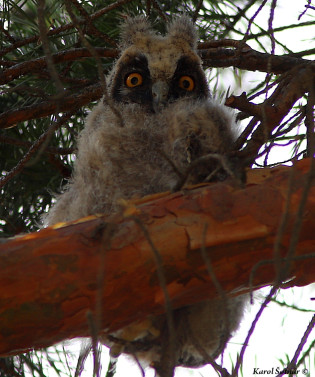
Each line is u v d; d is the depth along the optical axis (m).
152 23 6.99
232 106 4.64
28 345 3.94
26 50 6.48
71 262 3.80
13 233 6.47
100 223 3.93
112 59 7.02
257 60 5.66
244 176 3.91
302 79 4.64
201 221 3.93
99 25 6.64
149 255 3.85
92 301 3.83
